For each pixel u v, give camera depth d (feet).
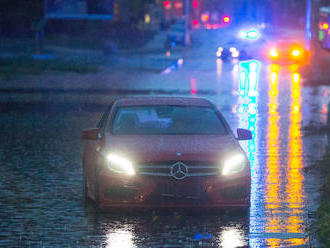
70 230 82.33
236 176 88.74
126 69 403.95
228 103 242.37
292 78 345.10
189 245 75.87
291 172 122.62
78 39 634.43
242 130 100.68
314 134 172.96
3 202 97.55
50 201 98.53
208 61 465.06
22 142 155.63
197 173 87.97
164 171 87.97
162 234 80.69
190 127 98.94
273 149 149.07
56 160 133.08
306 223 85.87
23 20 643.45
